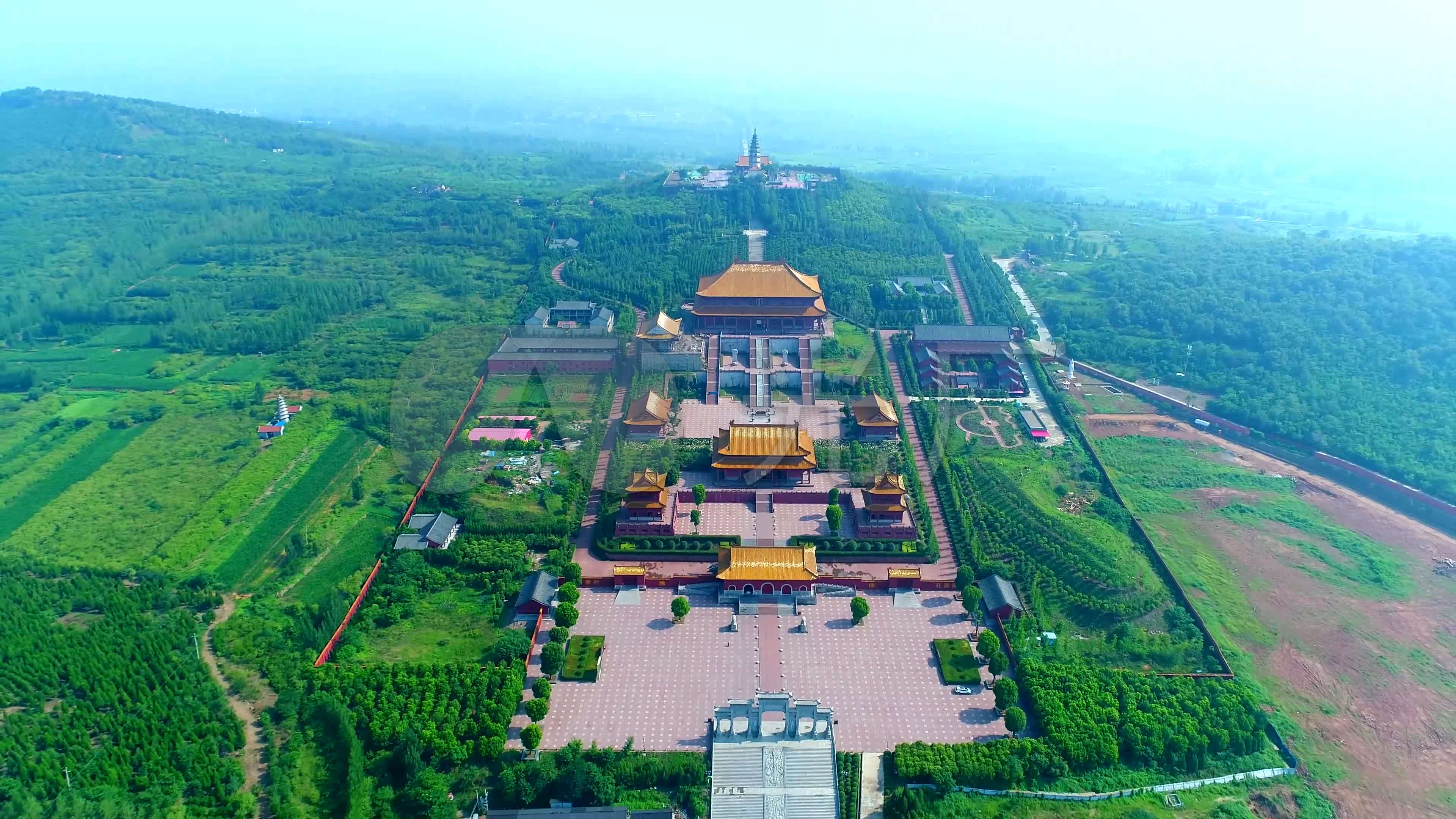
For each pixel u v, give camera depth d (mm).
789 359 119312
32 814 70750
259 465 128750
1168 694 86375
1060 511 119938
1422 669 94688
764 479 116312
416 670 87750
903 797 73125
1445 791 79062
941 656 93125
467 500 115188
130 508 118375
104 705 83625
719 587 103500
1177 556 113062
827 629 97750
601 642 94438
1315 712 88188
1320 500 128250
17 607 97188
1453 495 122938
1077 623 99875
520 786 74750
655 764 77438
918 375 143625
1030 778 78562
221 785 74500
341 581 103875
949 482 121750
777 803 74938
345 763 78375
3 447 135375
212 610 98625
